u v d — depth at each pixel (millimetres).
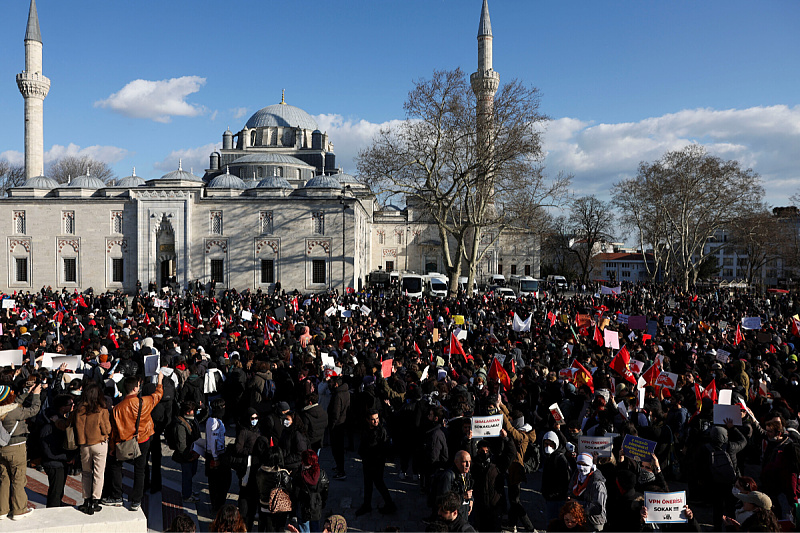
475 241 51500
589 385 13648
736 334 22703
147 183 59656
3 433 8477
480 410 11430
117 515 8883
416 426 11633
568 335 21891
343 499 11500
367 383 13641
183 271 57094
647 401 11516
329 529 8039
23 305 35469
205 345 20016
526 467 10766
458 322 27234
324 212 56938
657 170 67312
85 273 58469
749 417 11039
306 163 82250
